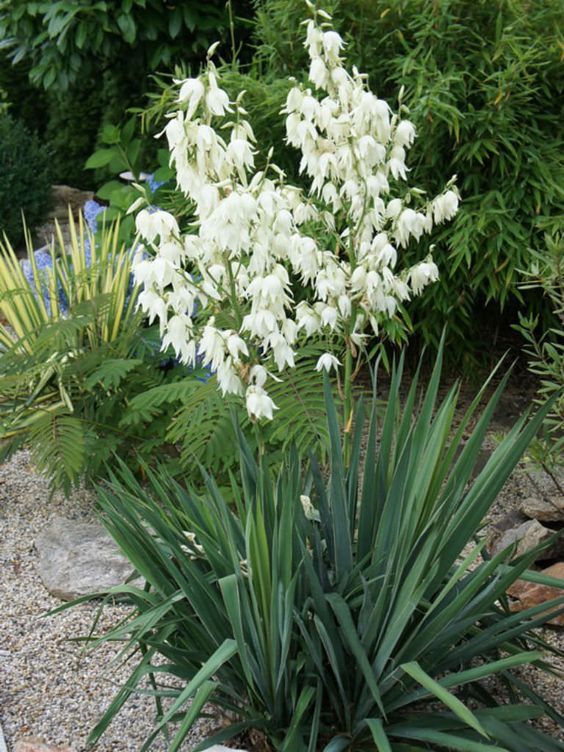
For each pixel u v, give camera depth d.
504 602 2.58
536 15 4.25
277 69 4.72
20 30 6.62
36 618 3.16
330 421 2.45
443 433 2.28
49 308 4.80
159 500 3.74
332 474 2.38
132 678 2.24
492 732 2.06
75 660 2.92
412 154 4.28
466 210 4.21
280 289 2.20
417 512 2.17
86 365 3.90
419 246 4.32
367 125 2.36
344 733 2.22
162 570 2.40
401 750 2.17
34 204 7.88
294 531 2.32
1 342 4.40
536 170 4.16
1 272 4.46
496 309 4.88
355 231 2.52
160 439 3.84
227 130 4.46
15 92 9.80
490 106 4.13
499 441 3.31
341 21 4.29
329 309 2.48
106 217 5.07
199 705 1.96
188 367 4.09
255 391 2.30
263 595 2.07
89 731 2.59
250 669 2.08
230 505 3.61
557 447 3.28
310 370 3.68
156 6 6.11
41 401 4.14
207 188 2.08
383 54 4.42
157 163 7.00
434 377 2.37
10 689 2.78
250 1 6.39
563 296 3.24
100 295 3.87
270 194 2.15
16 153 7.85
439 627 2.10
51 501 3.97
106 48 6.32
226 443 3.46
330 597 2.14
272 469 3.42
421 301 4.43
